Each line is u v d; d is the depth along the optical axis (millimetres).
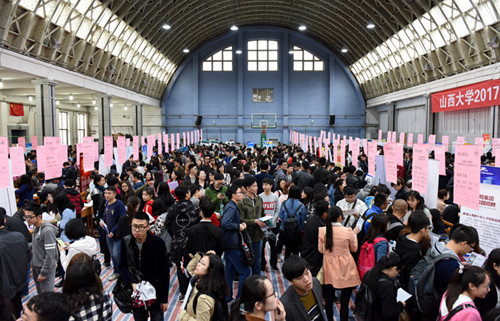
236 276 5902
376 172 7543
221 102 34375
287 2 27469
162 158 14688
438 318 2693
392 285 3025
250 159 12148
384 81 28750
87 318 2551
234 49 34156
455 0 17016
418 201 4836
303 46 34156
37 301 2018
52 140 6523
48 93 15547
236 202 4812
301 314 2611
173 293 5535
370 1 22234
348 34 28625
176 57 31578
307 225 4465
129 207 4859
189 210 4938
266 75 34250
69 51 16641
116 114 33719
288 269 2602
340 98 34219
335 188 7035
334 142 12383
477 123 19234
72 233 3602
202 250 4117
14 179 8930
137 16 20656
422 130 24844
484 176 4473
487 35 16391
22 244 3693
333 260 4008
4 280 3473
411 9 19391
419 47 22031
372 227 3941
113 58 21688
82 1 15758
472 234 3119
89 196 8086
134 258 3432
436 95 21453
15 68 13180
